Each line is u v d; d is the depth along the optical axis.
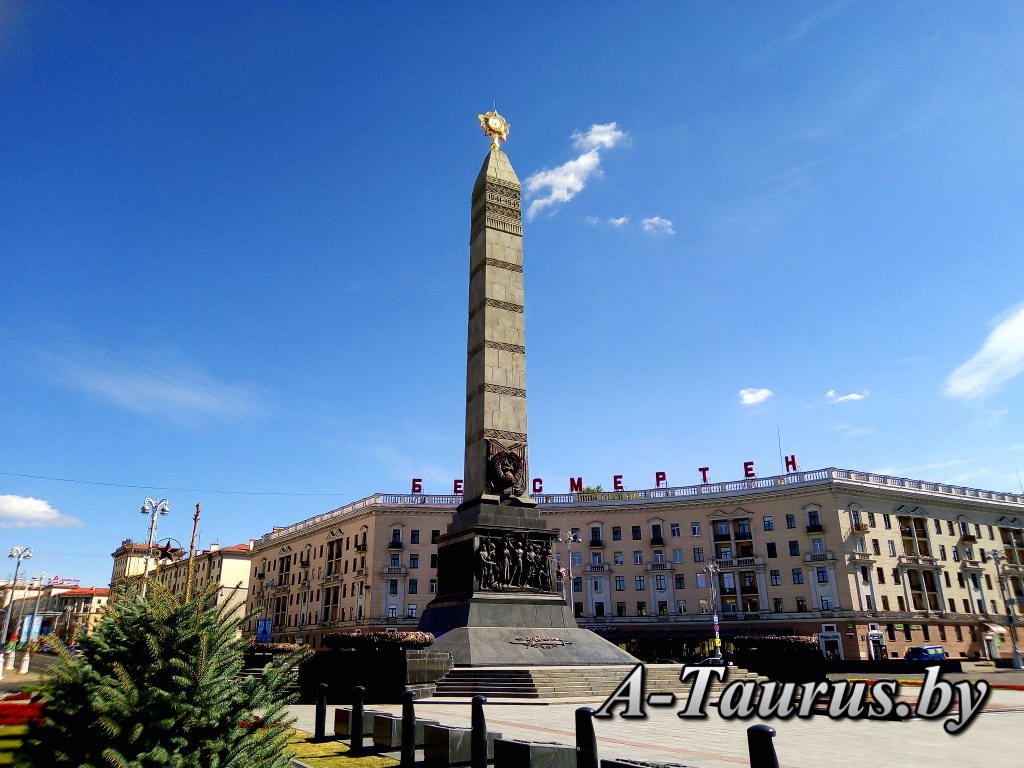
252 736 8.23
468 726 14.48
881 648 67.81
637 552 78.31
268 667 9.10
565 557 79.12
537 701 20.16
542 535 29.86
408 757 11.35
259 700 8.45
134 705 7.56
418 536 78.12
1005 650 75.62
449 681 22.38
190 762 7.65
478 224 35.84
